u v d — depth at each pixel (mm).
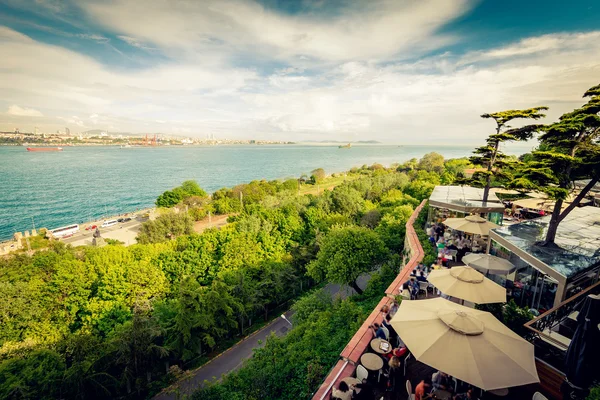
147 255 40562
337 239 31562
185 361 28891
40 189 184625
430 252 22750
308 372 13602
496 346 7914
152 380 26344
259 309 37812
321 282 45656
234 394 16438
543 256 15070
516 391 9680
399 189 93625
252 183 134500
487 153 26719
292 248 49562
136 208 140000
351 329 16453
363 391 9102
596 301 8273
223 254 42938
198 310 28938
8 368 20781
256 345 32062
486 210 25047
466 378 7160
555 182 15898
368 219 58750
